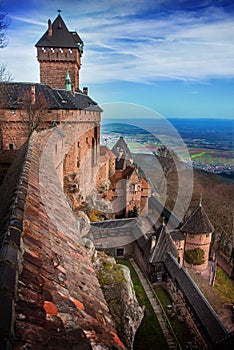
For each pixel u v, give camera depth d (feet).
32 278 13.66
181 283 91.30
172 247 108.99
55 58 180.04
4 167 97.45
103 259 65.98
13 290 10.80
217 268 137.59
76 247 23.81
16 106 122.11
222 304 107.65
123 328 45.47
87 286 18.79
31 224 19.20
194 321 79.20
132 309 51.65
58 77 184.34
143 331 76.43
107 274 58.85
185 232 125.29
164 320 82.53
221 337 68.13
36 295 12.69
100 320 16.03
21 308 11.19
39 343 10.18
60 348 10.67
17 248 13.94
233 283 126.11
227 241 152.56
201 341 74.02
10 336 8.36
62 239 22.26
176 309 87.71
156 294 95.81
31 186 27.53
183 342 74.95
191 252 125.90
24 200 22.08
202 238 124.47
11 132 123.54
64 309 13.46
